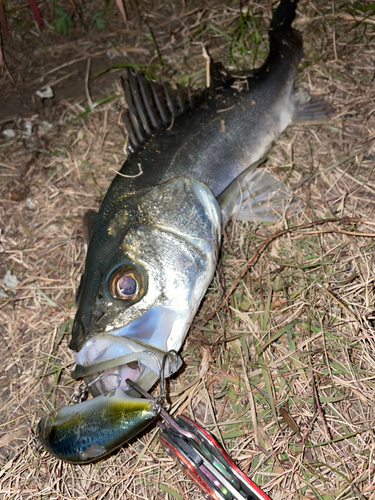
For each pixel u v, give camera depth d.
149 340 0.29
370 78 0.44
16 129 0.47
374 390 0.32
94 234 0.32
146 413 0.26
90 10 0.52
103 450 0.26
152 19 0.51
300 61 0.43
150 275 0.30
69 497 0.31
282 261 0.36
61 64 0.50
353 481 0.29
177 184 0.32
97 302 0.29
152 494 0.30
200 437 0.28
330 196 0.39
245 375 0.32
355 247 0.36
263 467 0.30
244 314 0.34
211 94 0.38
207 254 0.32
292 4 0.44
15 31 0.51
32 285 0.39
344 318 0.34
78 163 0.44
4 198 0.43
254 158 0.39
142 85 0.37
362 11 0.47
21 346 0.37
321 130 0.42
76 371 0.28
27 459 0.32
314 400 0.31
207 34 0.49
